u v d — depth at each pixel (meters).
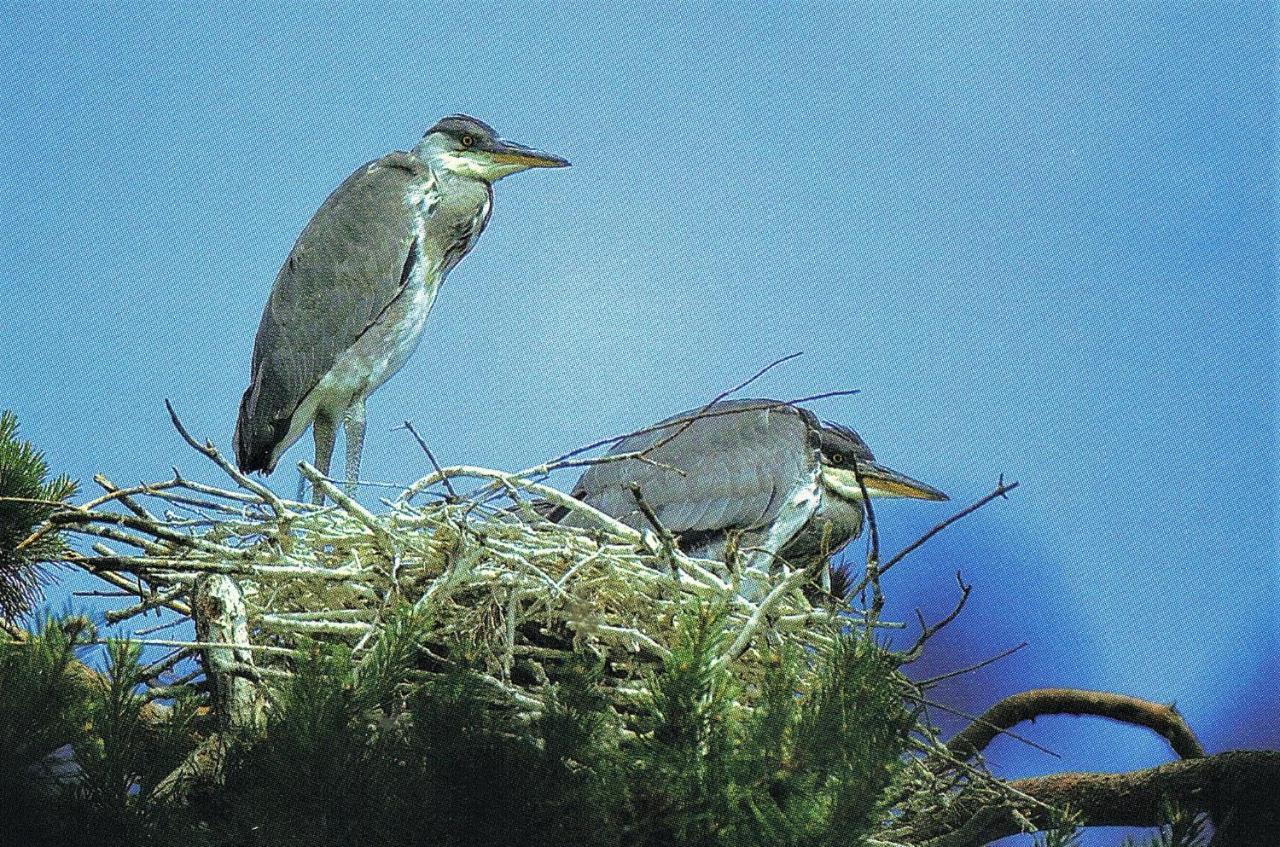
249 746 7.61
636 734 7.94
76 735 7.46
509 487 10.99
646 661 10.34
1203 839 8.52
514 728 8.18
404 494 10.79
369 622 10.29
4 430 9.00
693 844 7.39
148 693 9.02
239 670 9.25
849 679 7.77
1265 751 10.61
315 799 7.23
